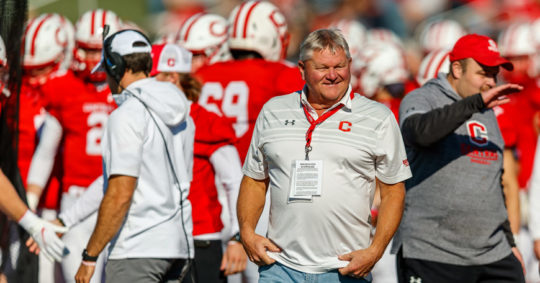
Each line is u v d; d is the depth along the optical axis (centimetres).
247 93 2311
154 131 1712
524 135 3003
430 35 3578
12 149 1842
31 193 2356
